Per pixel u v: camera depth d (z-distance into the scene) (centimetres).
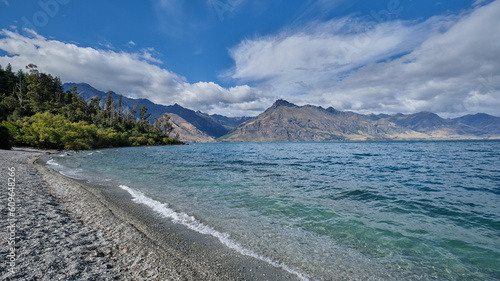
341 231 910
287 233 884
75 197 1261
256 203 1298
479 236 862
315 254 724
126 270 570
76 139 7550
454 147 9975
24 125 6944
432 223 1000
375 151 7831
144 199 1323
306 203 1306
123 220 940
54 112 11050
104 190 1509
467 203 1320
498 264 669
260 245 777
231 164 3603
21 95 11088
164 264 614
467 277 609
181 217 1034
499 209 1202
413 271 636
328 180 2106
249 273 605
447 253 736
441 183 1966
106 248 681
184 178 2142
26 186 1384
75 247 661
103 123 13738
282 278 587
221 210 1157
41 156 3972
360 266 659
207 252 711
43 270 517
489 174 2488
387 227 952
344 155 5925
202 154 6594
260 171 2742
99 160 3872
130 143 12938
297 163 3809
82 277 511
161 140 17200
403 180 2119
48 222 836
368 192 1598
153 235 812
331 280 586
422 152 6844
